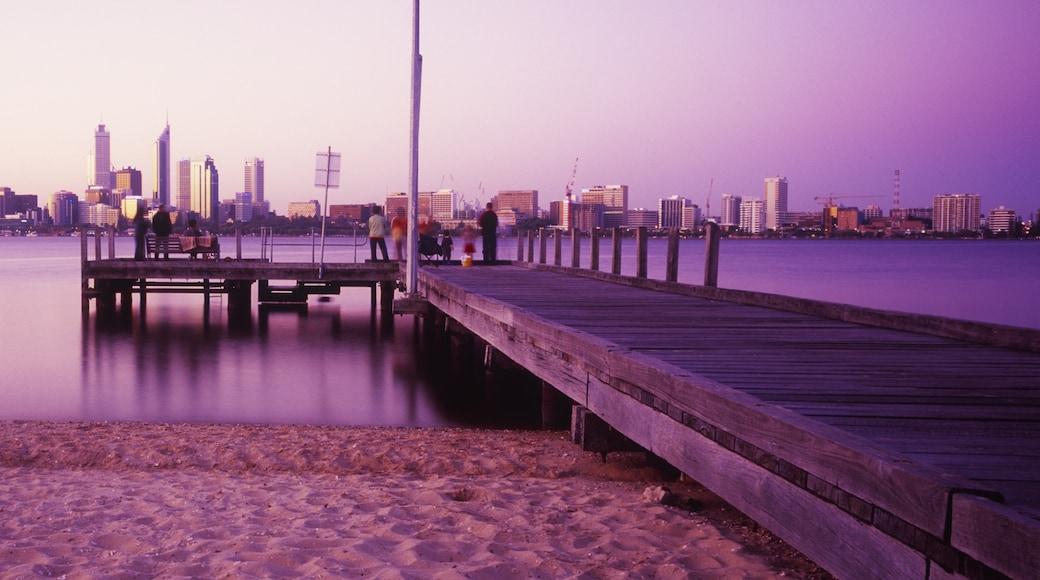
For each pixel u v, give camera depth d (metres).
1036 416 4.65
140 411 12.63
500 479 7.86
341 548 5.30
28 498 6.99
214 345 19.91
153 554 5.25
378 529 5.83
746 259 112.19
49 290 38.09
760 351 7.22
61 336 21.31
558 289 15.12
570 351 7.48
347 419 12.27
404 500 6.79
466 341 18.14
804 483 3.76
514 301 12.52
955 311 39.06
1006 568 2.60
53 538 5.61
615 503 6.75
